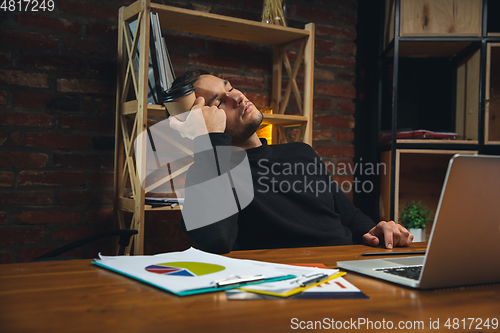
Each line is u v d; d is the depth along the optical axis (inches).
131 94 77.9
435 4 85.6
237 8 87.5
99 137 75.9
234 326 15.7
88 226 75.0
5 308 17.6
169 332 15.0
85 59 74.9
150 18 63.4
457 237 20.5
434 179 98.7
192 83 54.1
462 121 94.0
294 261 29.9
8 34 69.3
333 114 97.5
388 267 25.9
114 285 21.5
